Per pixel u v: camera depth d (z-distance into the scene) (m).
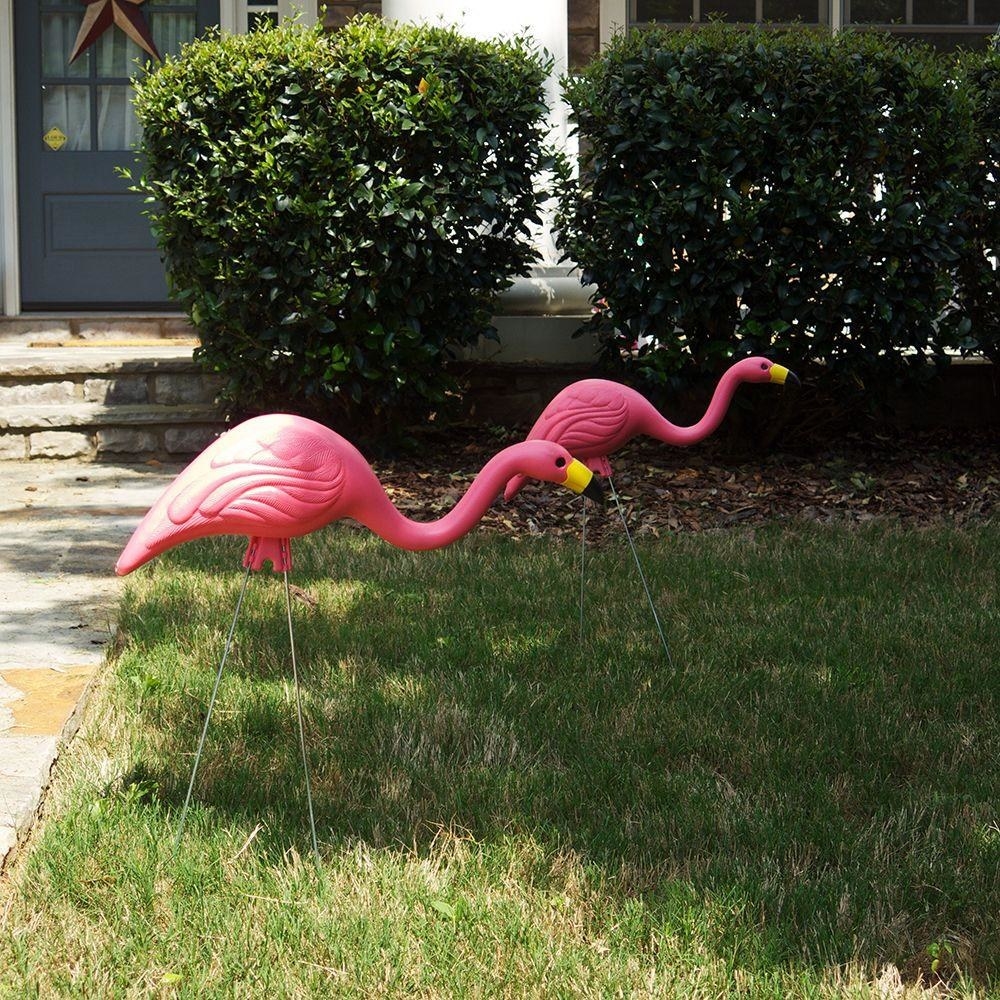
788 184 7.17
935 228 7.18
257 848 3.28
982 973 2.87
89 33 10.02
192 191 7.29
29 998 2.64
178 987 2.73
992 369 8.47
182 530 3.13
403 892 3.09
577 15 10.07
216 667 4.48
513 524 6.57
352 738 3.95
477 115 7.36
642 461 7.66
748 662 4.71
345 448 3.34
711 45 7.15
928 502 7.04
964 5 10.21
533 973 2.80
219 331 7.65
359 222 7.20
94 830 3.28
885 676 4.55
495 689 4.35
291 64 7.11
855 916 3.03
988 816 3.53
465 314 7.62
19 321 9.60
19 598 5.16
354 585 5.43
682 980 2.79
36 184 10.09
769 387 7.64
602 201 7.38
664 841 3.38
